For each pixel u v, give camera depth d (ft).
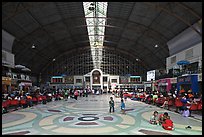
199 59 90.48
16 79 124.06
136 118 53.21
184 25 94.27
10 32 105.09
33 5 85.40
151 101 95.86
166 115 42.98
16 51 131.54
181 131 37.52
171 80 115.24
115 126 42.50
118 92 155.33
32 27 113.60
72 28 136.77
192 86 85.35
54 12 104.42
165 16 95.14
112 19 119.44
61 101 114.32
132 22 116.98
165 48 136.26
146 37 136.98
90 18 120.57
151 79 161.79
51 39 147.13
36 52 158.30
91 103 99.50
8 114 61.77
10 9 83.05
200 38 89.66
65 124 44.91
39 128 40.73
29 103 84.79
